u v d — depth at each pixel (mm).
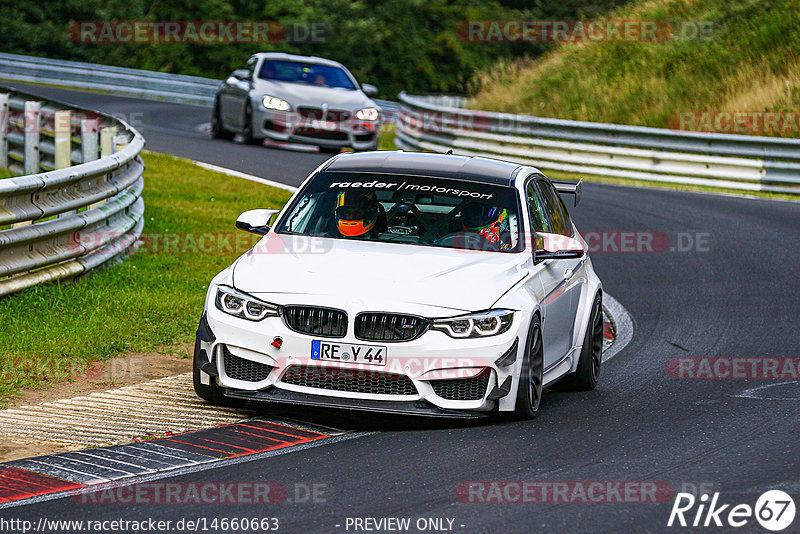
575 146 84812
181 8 164625
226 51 163375
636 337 36906
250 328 24000
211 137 86875
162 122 97312
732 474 21188
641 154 82188
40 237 33344
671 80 109688
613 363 33156
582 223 60625
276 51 164250
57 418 24000
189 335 32938
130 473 20281
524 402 24750
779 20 111000
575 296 29328
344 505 18625
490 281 24969
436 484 20000
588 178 84562
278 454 21828
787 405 27500
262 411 25266
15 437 22500
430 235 26969
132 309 34281
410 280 24500
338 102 79750
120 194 42344
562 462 21750
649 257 52812
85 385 27094
